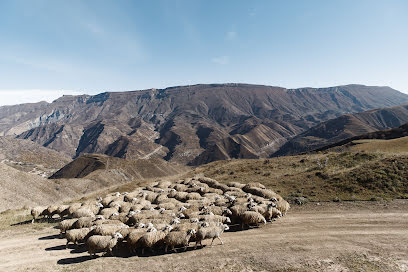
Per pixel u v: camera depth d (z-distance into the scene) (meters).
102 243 17.38
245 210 22.56
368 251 15.20
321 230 19.17
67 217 30.23
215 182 37.84
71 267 15.84
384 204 24.00
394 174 29.02
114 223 22.08
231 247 17.31
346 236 17.69
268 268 13.97
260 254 15.74
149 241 17.33
